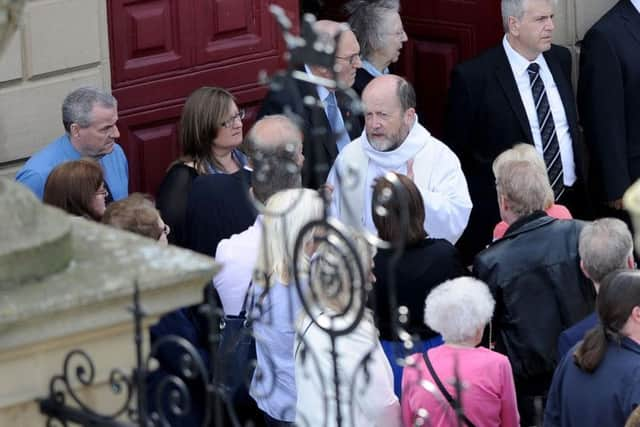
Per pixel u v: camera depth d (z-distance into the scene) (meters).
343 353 17.16
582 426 18.17
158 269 13.26
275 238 18.25
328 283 15.30
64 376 12.89
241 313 19.47
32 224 13.08
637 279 17.83
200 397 19.02
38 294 12.70
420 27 31.38
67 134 23.75
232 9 27.42
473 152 28.23
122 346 13.37
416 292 19.98
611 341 17.97
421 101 31.78
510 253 21.03
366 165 24.20
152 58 26.81
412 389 18.28
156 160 27.20
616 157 28.47
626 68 28.47
